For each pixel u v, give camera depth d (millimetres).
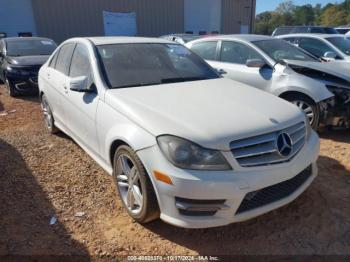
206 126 2582
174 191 2457
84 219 3080
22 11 16750
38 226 2979
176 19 21844
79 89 3453
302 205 3236
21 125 6008
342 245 2709
